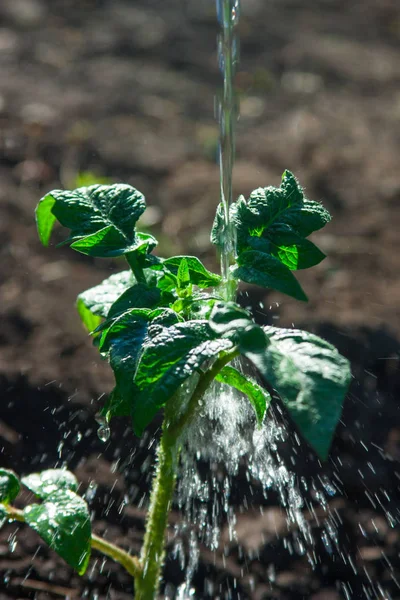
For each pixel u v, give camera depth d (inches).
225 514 118.4
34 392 134.2
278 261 73.4
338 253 180.2
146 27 299.0
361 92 268.7
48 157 204.7
